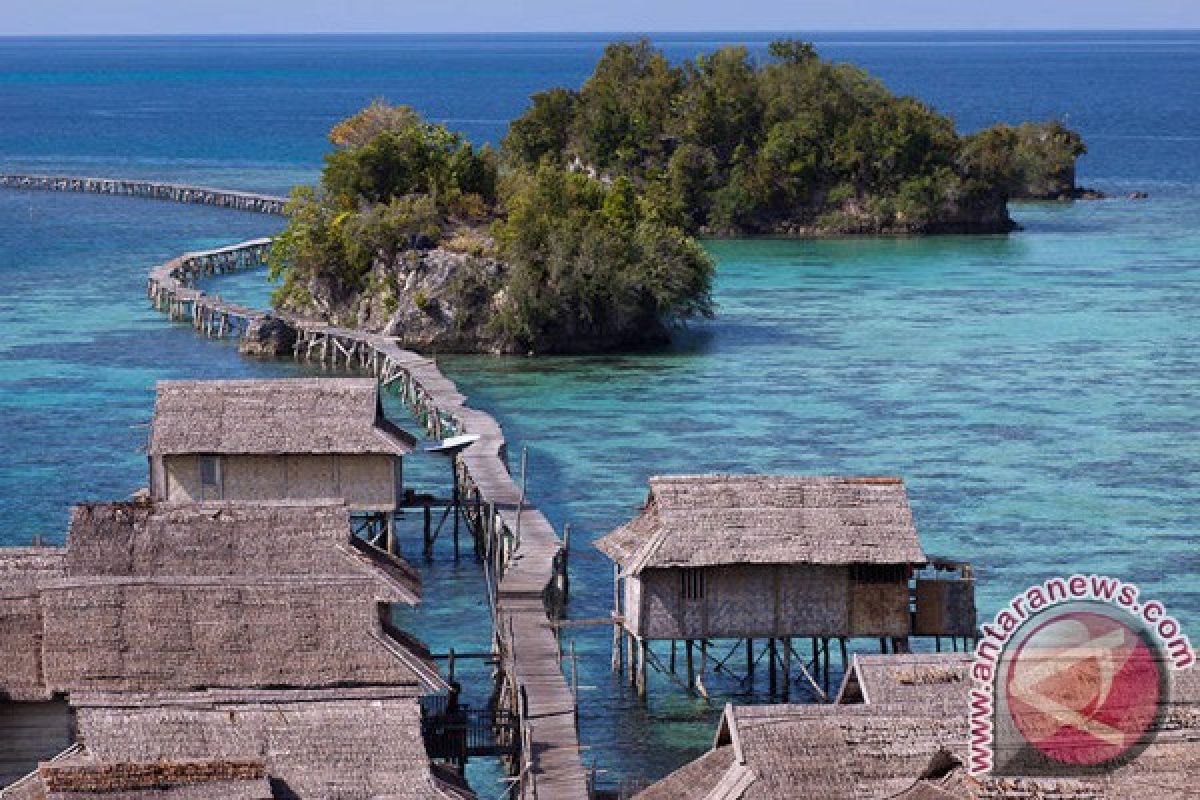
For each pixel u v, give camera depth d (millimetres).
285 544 45750
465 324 104875
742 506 49469
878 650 54531
